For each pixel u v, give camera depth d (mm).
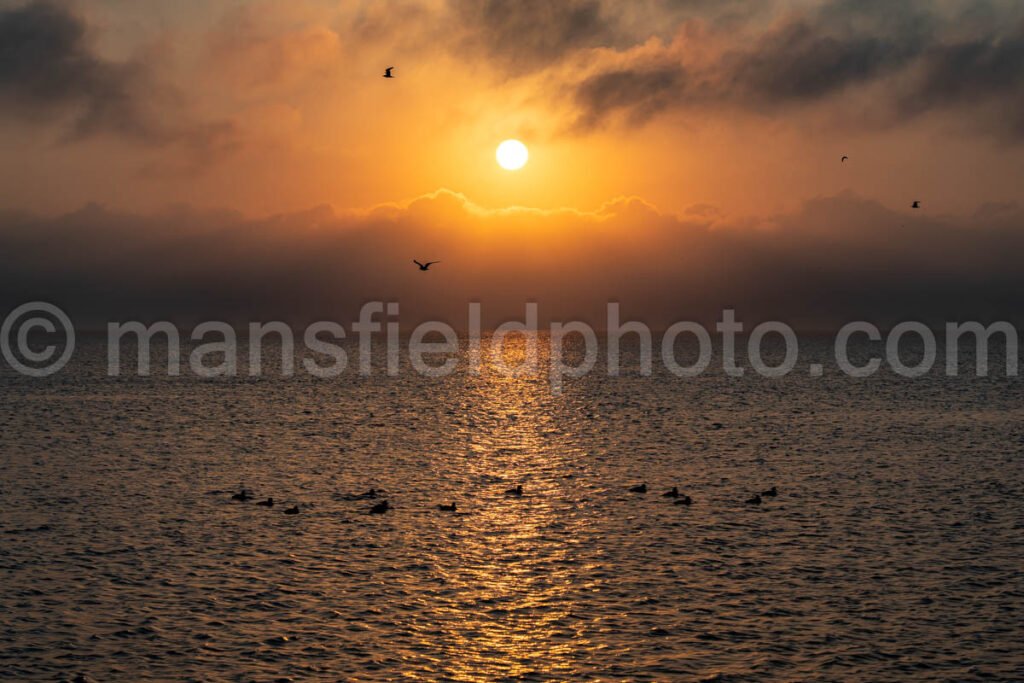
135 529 56875
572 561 50719
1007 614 42469
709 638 39906
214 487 70562
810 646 39000
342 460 84688
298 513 61375
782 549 52969
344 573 48344
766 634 40281
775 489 69312
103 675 36031
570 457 87125
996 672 36625
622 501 65875
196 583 46469
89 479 73875
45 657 37562
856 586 46344
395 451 90688
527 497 67375
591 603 44031
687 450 91625
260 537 55219
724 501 65812
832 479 74812
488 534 56312
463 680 36000
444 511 62250
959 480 74250
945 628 40906
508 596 45000
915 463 83062
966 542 54500
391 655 38125
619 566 49812
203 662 37250
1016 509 63188
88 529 56844
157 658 37562
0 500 65188
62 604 43312
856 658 37875
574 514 61688
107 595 44594
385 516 60781
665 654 38281
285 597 44562
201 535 55531
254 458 85500
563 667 37094
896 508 63469
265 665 37062
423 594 45188
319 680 35812
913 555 51719
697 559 51062
